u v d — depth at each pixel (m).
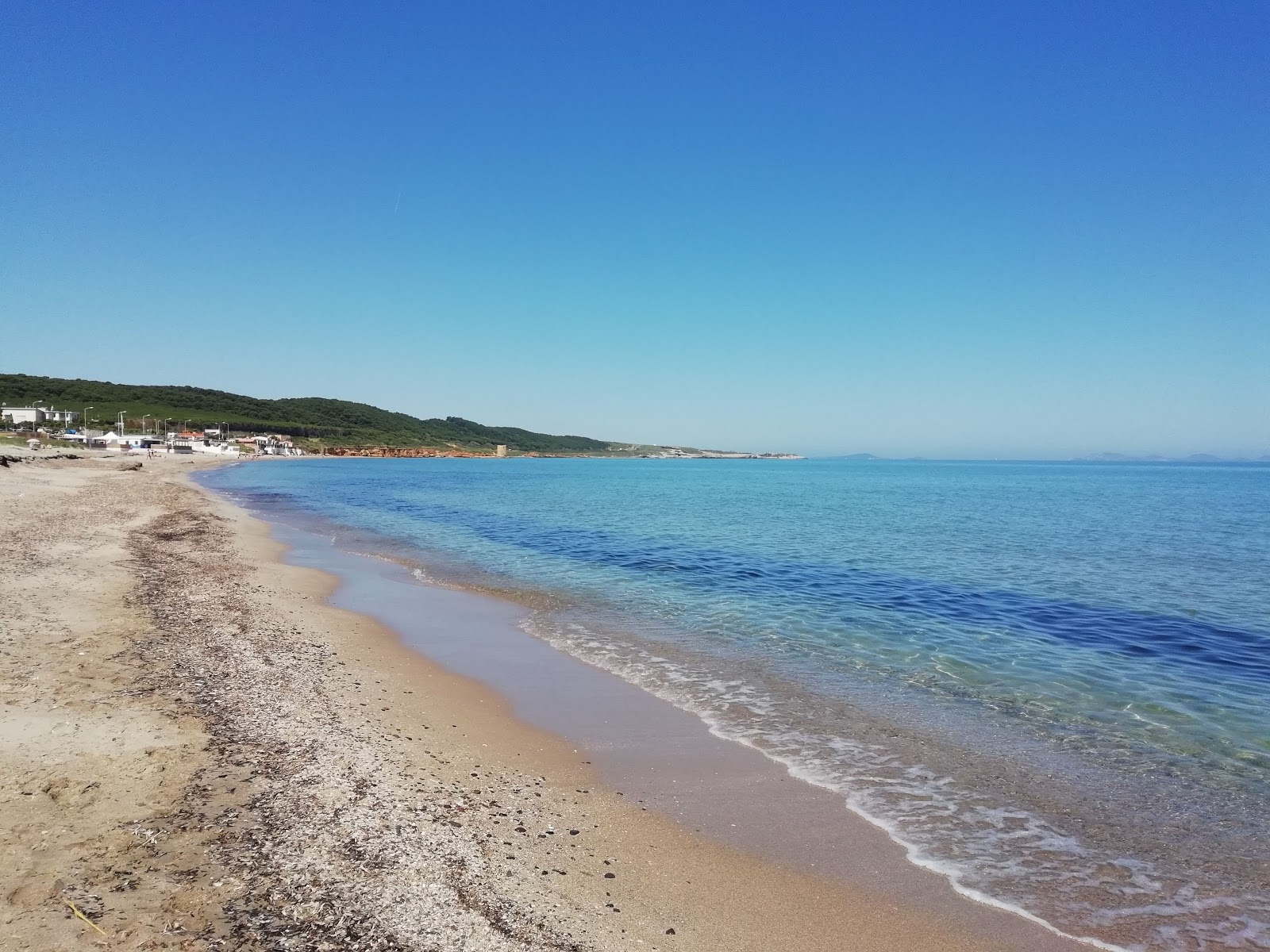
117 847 5.13
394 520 38.69
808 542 30.56
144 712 7.92
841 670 11.95
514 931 4.69
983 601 18.34
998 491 80.19
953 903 5.52
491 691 10.52
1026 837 6.55
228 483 68.69
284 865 5.11
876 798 7.27
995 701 10.45
